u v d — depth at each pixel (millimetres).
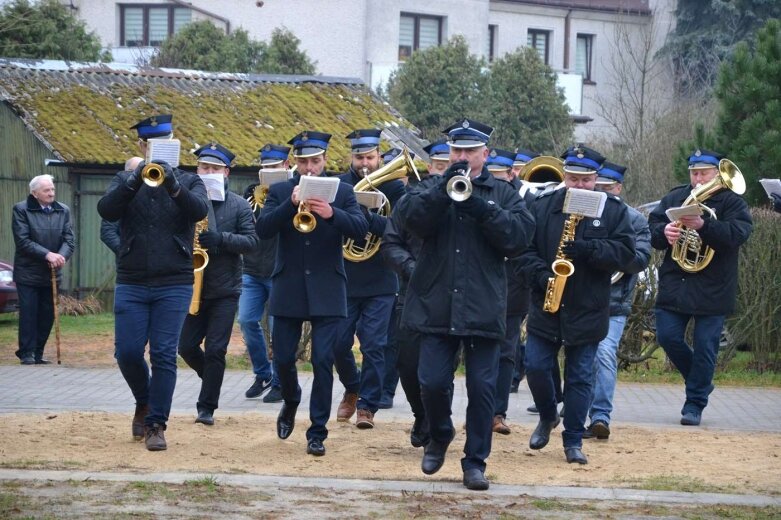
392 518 9812
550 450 13117
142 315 12484
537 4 64438
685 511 10234
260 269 15969
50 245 20516
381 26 59531
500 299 10883
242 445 12859
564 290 12250
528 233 10930
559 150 45844
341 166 32781
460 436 13805
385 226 13656
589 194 11914
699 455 12820
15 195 31891
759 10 59625
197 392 17031
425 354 10969
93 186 31391
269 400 16062
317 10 58750
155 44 60000
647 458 12633
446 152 14750
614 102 55031
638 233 13664
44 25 43844
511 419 15258
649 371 19984
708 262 14773
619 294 13891
